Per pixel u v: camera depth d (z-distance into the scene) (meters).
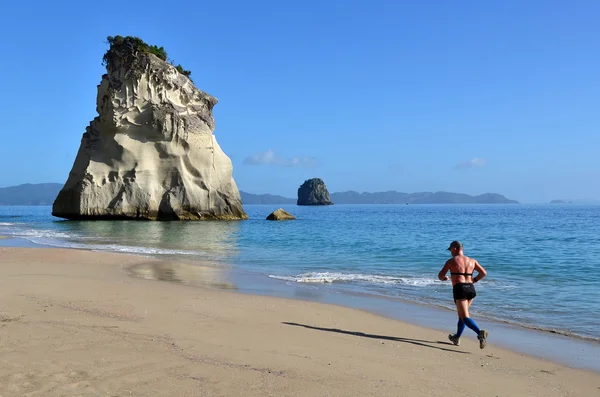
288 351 7.08
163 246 25.00
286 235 34.66
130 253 21.34
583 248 26.70
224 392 5.40
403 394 5.62
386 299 11.85
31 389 5.27
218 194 52.31
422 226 52.25
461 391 5.82
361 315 9.87
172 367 6.14
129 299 10.44
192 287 12.48
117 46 47.62
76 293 10.95
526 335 8.70
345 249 24.86
